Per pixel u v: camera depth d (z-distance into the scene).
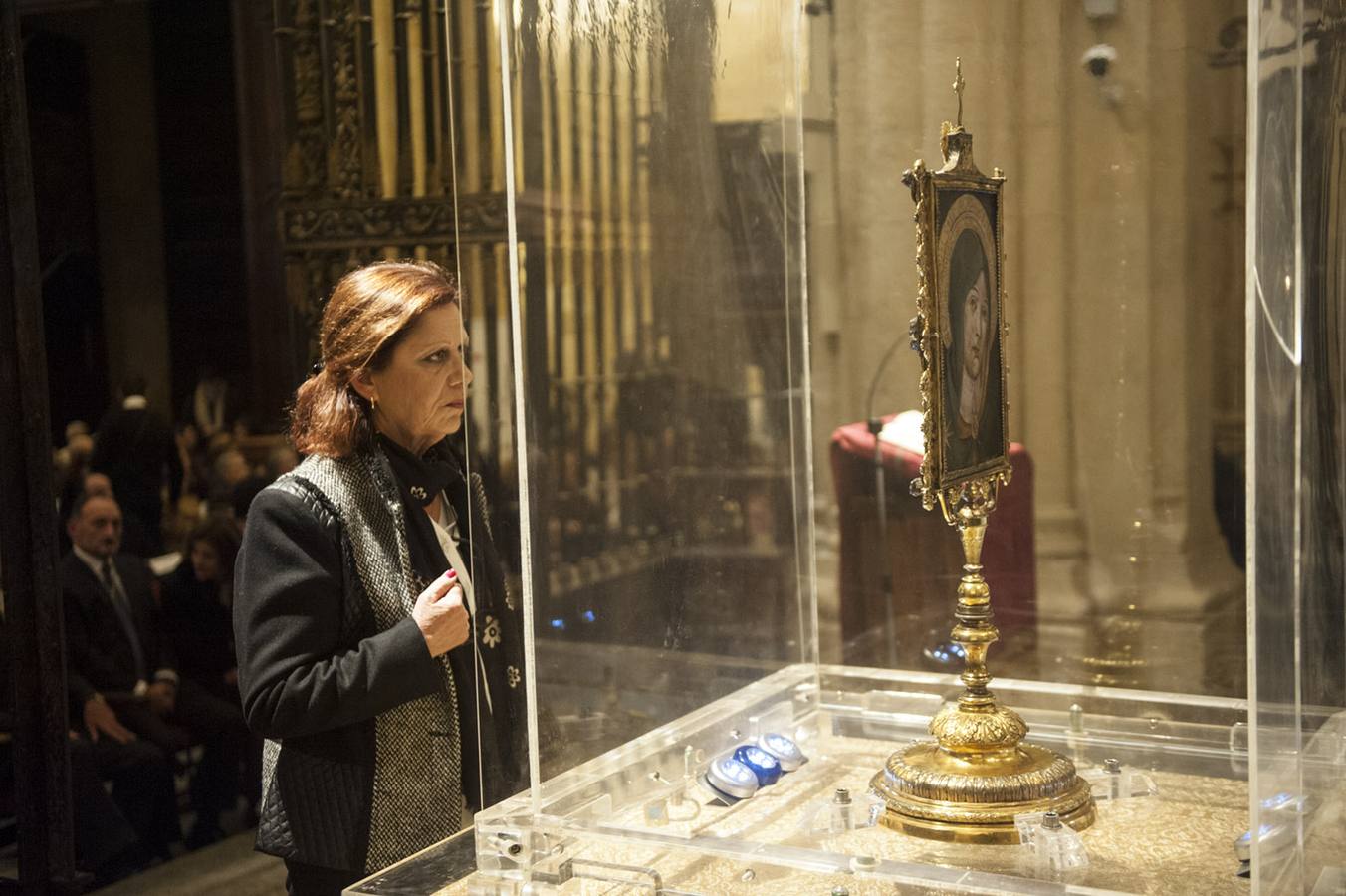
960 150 1.62
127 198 3.45
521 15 1.34
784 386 1.96
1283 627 1.22
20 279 2.69
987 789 1.46
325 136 3.10
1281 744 1.21
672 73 1.65
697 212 1.70
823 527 2.11
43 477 2.69
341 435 1.66
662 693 1.57
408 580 1.64
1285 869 1.21
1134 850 1.40
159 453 3.42
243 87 3.33
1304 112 1.26
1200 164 1.86
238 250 3.38
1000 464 1.68
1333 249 1.40
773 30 1.94
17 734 2.70
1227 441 1.89
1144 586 1.94
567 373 1.42
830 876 1.32
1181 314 1.89
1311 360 1.30
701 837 1.41
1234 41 1.82
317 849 1.59
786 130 1.99
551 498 1.39
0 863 3.02
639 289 1.56
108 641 3.28
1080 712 1.85
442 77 3.00
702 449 1.69
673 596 1.61
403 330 1.65
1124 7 1.87
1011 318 1.97
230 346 3.41
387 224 3.06
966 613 1.60
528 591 1.37
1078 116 1.91
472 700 1.67
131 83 3.42
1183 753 1.76
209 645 3.36
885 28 1.99
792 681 1.92
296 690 1.54
